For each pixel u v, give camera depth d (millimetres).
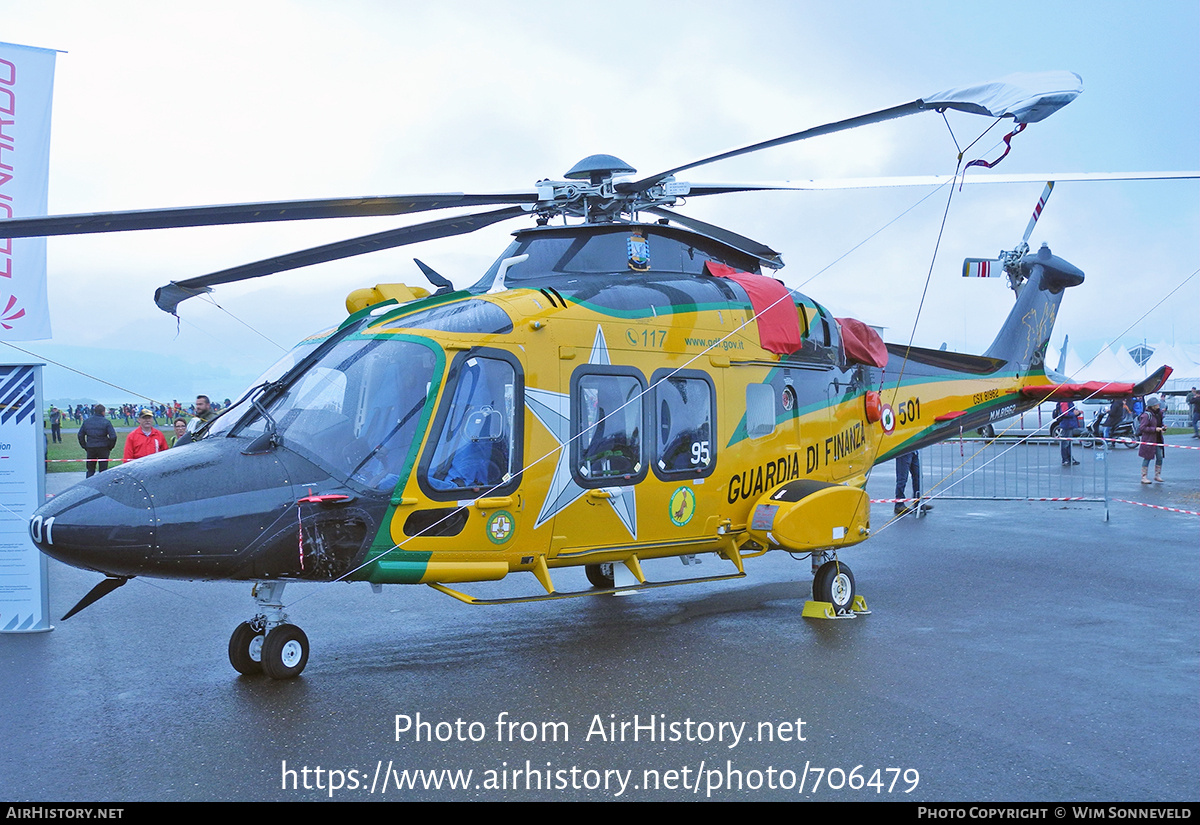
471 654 6691
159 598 9008
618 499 6875
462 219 7582
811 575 9859
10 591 7578
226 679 6090
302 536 5609
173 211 5488
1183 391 38719
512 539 6387
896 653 6531
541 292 6809
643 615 8031
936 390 10438
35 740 4957
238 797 4195
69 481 19547
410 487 5918
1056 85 4738
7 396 7582
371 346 6246
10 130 10242
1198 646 6660
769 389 7977
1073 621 7457
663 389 7199
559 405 6609
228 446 5789
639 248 7535
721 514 7570
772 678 5949
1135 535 12070
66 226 5367
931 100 5316
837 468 8695
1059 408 25859
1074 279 12117
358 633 7430
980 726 5031
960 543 11656
